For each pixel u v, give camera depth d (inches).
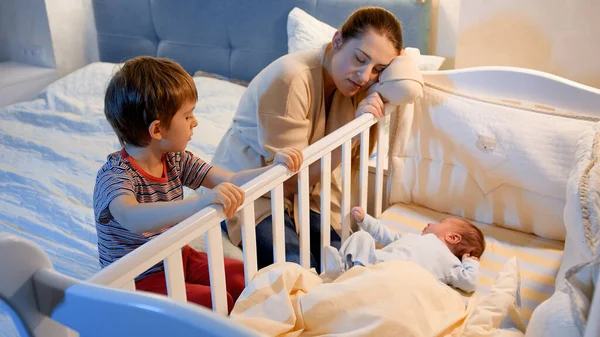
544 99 56.2
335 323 39.0
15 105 100.2
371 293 39.8
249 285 41.2
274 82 53.1
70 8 116.4
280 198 43.1
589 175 39.8
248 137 57.1
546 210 56.1
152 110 40.3
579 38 66.1
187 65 110.6
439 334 39.5
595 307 28.0
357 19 53.1
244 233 39.9
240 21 100.2
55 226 62.4
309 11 91.8
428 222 60.6
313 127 57.4
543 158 54.4
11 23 118.5
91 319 23.1
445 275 49.6
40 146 82.0
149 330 21.1
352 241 50.5
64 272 54.0
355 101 59.6
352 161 62.9
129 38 115.3
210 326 19.4
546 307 34.1
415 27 82.1
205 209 35.4
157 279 44.5
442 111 58.9
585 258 36.6
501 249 56.0
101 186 41.2
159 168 45.2
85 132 89.0
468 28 72.2
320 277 49.6
